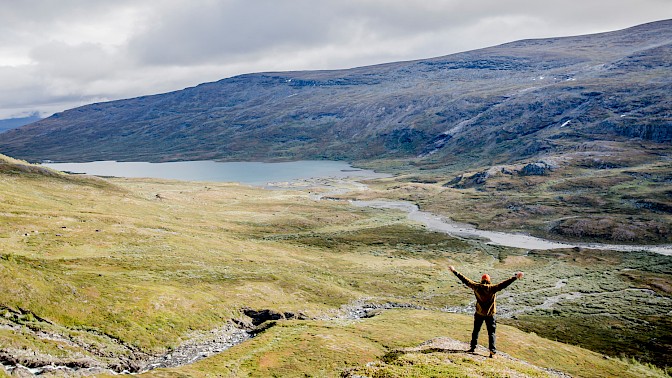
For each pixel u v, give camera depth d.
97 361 47.12
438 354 25.30
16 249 91.50
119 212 167.38
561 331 95.19
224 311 74.38
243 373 46.91
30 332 48.16
